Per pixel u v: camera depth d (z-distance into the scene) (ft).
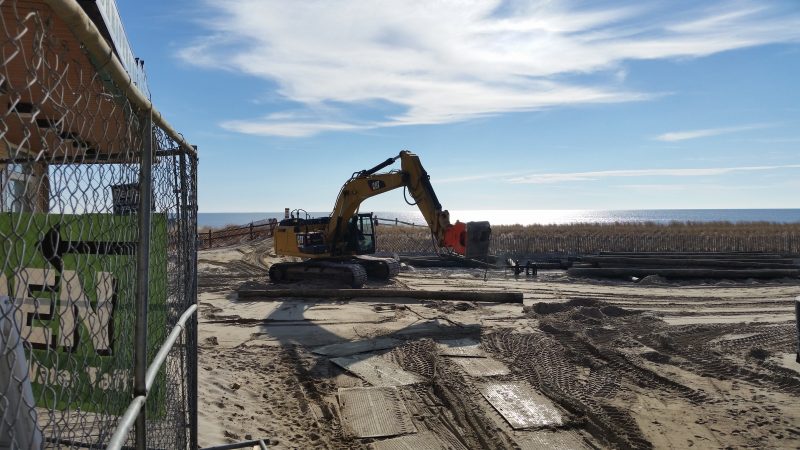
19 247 5.94
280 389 26.96
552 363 31.37
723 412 23.93
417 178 52.34
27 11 6.38
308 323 41.91
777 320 43.98
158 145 9.87
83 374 7.31
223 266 81.15
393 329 39.75
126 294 7.80
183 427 13.19
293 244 62.44
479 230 45.91
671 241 105.50
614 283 69.36
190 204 13.46
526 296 57.57
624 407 24.45
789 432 21.88
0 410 5.28
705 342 36.24
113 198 7.34
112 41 11.32
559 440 21.39
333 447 20.58
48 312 7.09
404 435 21.80
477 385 27.45
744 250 103.55
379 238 109.81
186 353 13.48
